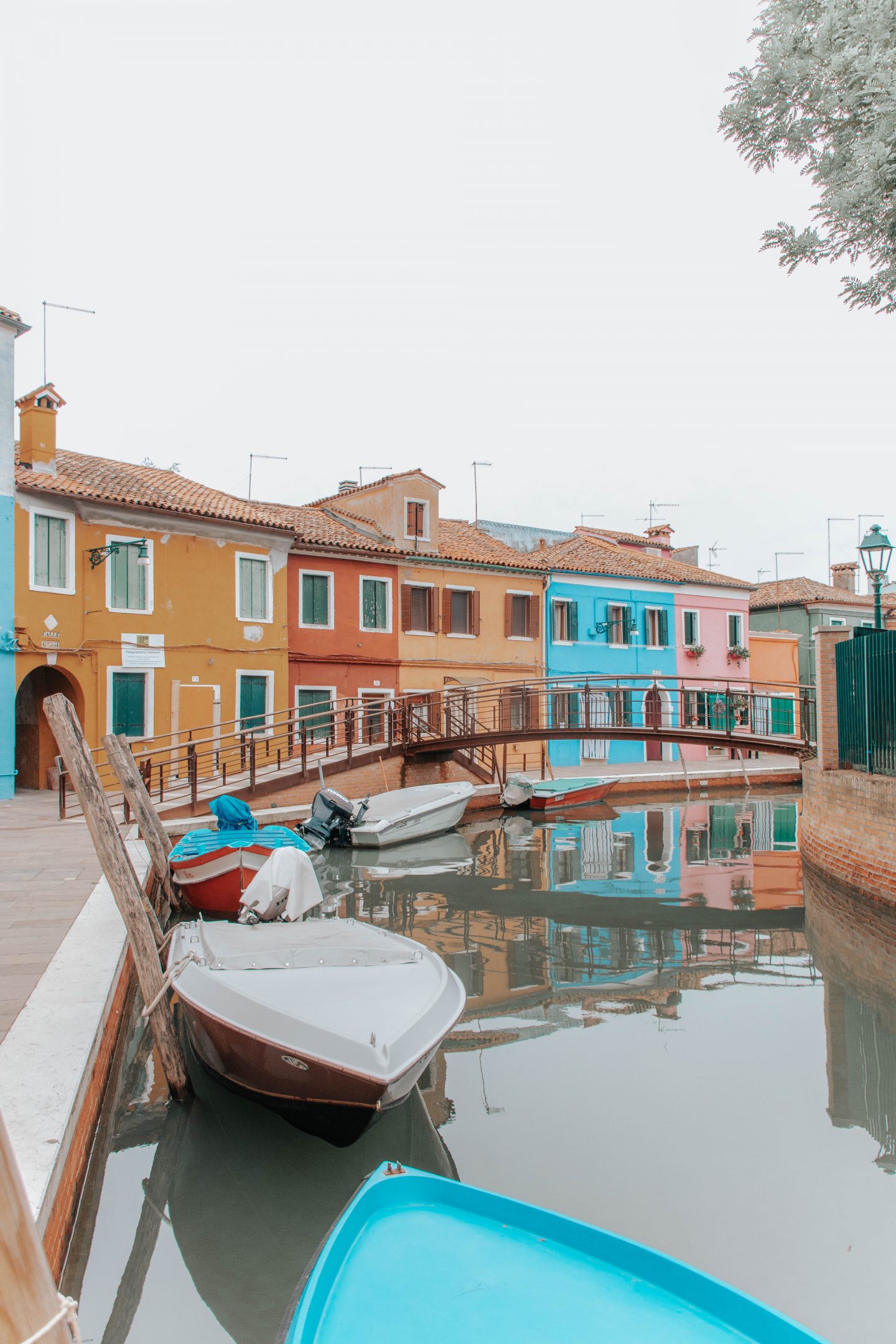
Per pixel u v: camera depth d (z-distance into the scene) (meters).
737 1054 6.93
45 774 21.05
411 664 27.27
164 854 11.87
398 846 17.80
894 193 10.44
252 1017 5.47
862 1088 6.24
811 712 24.52
